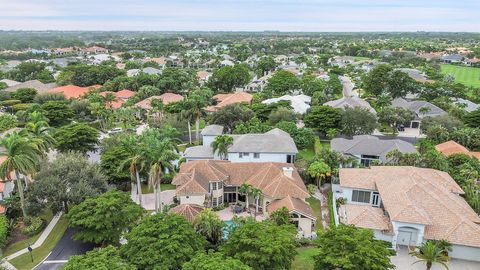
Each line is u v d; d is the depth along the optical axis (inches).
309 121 3602.4
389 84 5123.0
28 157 2036.2
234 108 3740.2
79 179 2153.1
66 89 5403.5
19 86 5644.7
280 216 1910.7
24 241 1946.4
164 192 2566.4
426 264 1651.1
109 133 3885.3
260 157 2770.7
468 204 2065.7
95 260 1299.2
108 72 6437.0
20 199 2154.3
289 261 1440.7
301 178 2564.0
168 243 1417.3
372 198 2177.7
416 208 1792.6
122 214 1817.2
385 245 1472.7
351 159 2662.4
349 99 4205.2
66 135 2896.2
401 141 2955.2
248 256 1359.5
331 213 2175.2
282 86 5762.8
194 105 3545.8
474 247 1675.7
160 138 2603.3
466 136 3208.7
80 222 1739.7
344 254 1333.7
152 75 5994.1
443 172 2377.0
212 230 1738.4
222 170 2442.2
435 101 4697.3
